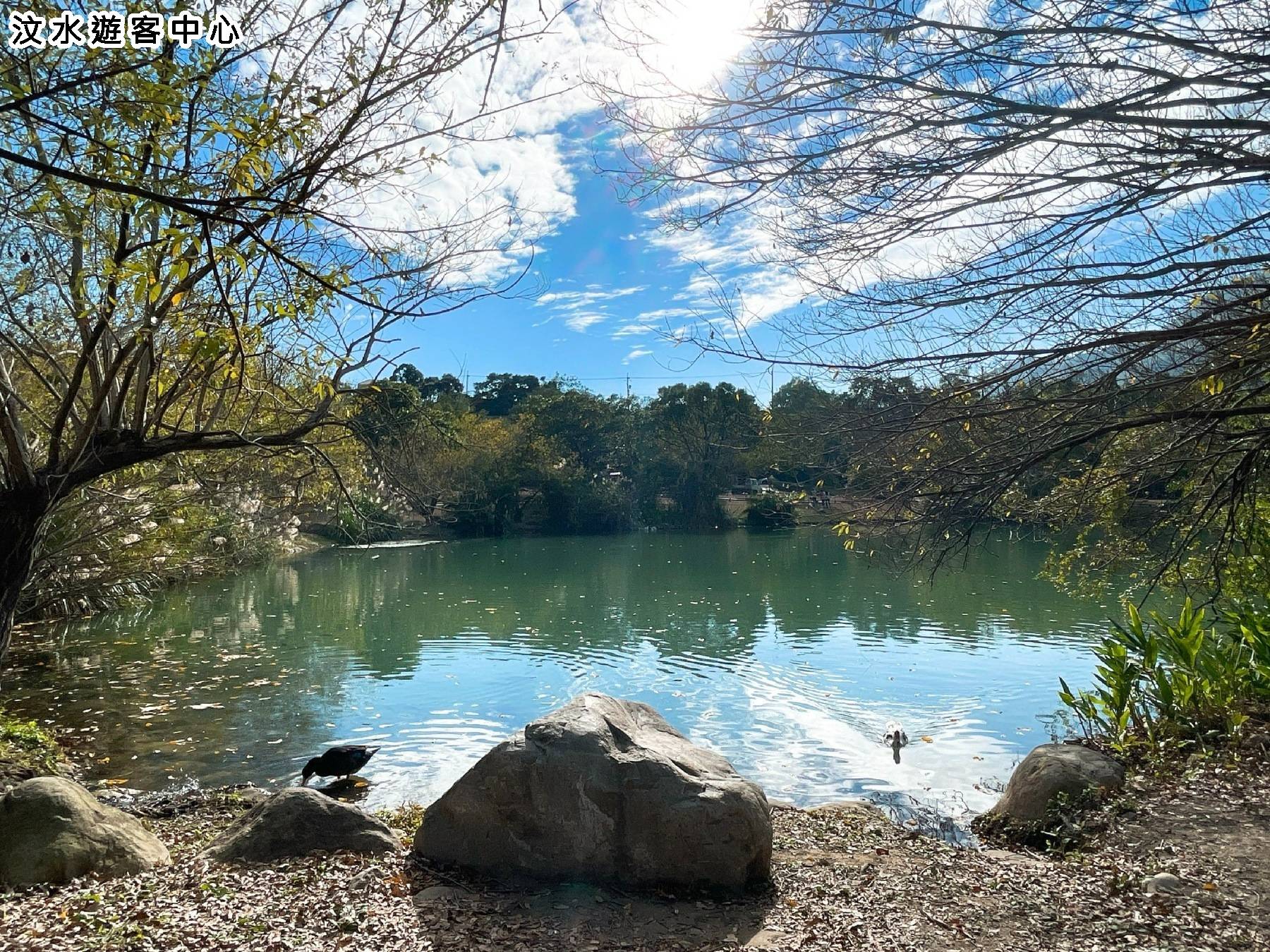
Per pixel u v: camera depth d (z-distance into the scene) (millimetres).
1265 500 8695
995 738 10992
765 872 5574
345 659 15945
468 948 4395
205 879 5309
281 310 4285
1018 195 3861
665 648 17125
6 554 7453
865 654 16406
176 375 9406
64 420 7668
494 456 53406
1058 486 6359
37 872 5199
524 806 5551
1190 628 9359
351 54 4621
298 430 8633
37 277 7844
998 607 21750
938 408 4680
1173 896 5336
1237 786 7246
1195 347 4352
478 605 23469
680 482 57000
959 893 5461
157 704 12359
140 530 17859
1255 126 3248
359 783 9172
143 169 4250
